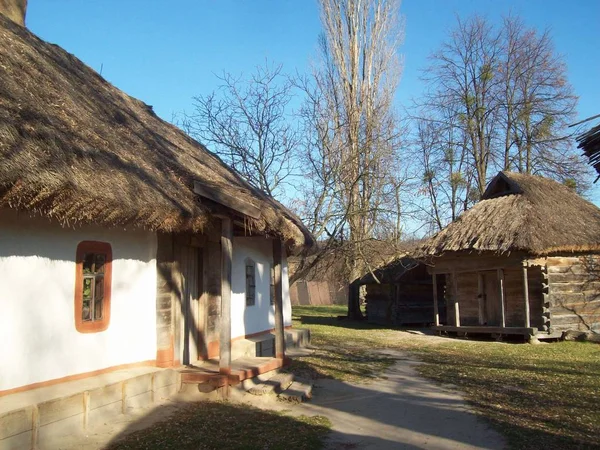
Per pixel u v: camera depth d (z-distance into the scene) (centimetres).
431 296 2497
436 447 623
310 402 852
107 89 1151
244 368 915
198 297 1024
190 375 843
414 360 1309
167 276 877
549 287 1689
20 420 546
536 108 2978
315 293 4581
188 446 604
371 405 831
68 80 926
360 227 2058
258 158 2091
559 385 964
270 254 1425
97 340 754
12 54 787
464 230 1856
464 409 797
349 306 2781
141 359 840
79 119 775
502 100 3111
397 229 2055
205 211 855
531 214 1739
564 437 648
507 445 623
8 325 617
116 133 870
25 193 529
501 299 1745
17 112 609
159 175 823
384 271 2403
